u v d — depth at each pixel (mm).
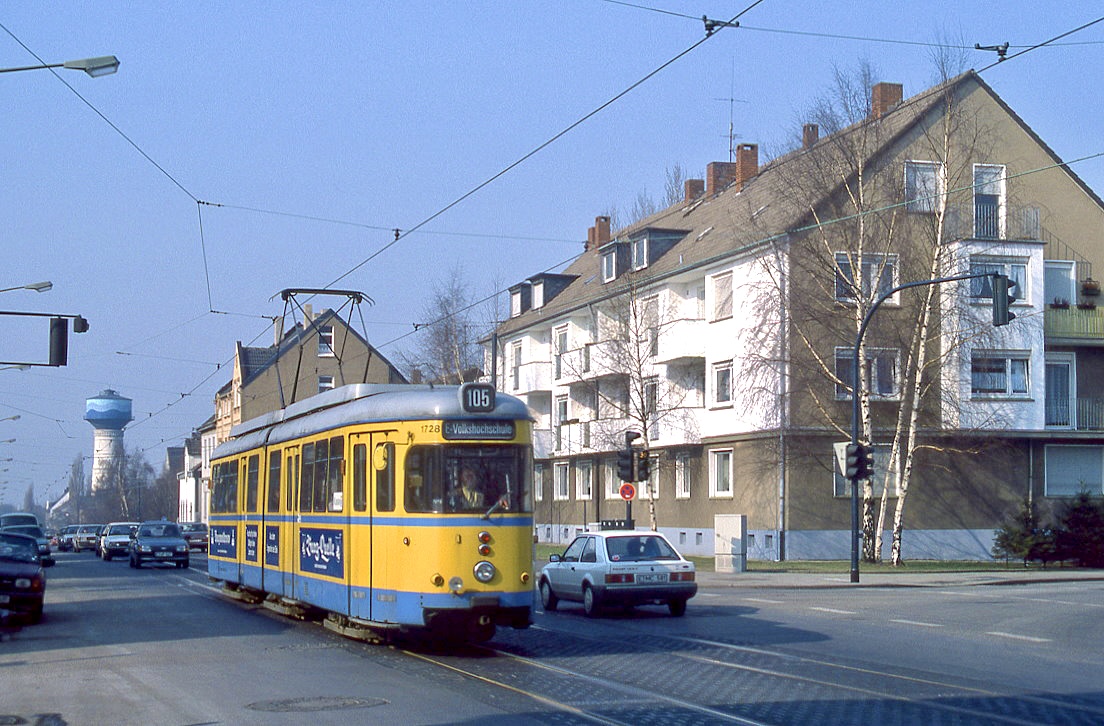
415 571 14641
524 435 15258
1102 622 19938
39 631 19391
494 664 14266
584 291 55875
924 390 37344
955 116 37625
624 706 11000
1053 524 38656
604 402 52094
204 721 10414
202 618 21328
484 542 14742
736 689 12086
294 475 18922
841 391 38906
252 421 24156
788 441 38688
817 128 40406
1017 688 12203
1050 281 42469
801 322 37750
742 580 31000
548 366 58125
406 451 14945
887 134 38750
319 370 80438
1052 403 42062
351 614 15758
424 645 16344
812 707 10883
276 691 12125
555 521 57844
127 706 11398
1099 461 42031
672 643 16688
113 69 16688
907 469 36844
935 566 36812
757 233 39344
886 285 38438
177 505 121750
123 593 28844
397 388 16844
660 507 47250
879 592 27953
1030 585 30281
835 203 38125
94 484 146875
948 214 38594
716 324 42906
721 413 42531
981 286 39875
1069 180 42625
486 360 66500
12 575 20344
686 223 51344
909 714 10477
